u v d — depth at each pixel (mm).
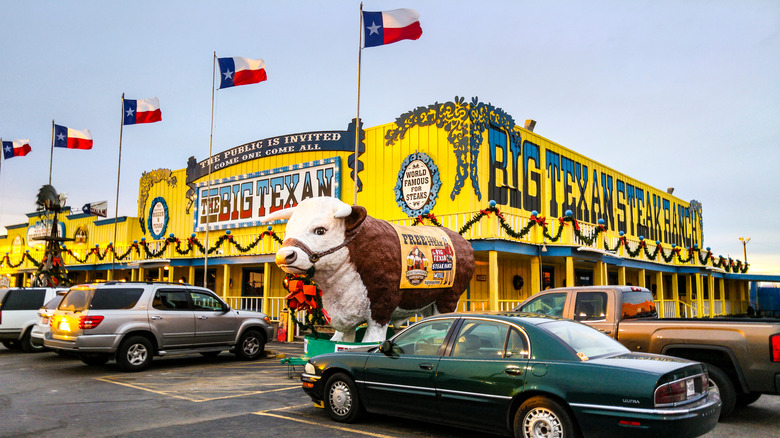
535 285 15461
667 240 30188
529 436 5562
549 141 20281
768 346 7125
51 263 23203
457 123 16750
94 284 11984
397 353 6828
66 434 6555
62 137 26000
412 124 17859
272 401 8570
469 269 11664
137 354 11875
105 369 12242
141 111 23609
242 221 22203
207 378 10898
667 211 30672
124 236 28797
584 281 22812
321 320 9125
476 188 16125
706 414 5359
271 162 21656
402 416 6617
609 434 5098
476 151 16391
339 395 7203
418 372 6441
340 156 19641
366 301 9406
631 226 26062
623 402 5066
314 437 6426
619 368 5238
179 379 10789
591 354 5742
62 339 11461
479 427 5973
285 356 14422
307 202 9312
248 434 6547
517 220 16031
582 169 22328
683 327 7824
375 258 9391
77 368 12438
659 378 5027
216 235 23062
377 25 15070
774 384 7047
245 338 13812
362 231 9406
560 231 15742
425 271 10297
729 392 7445
